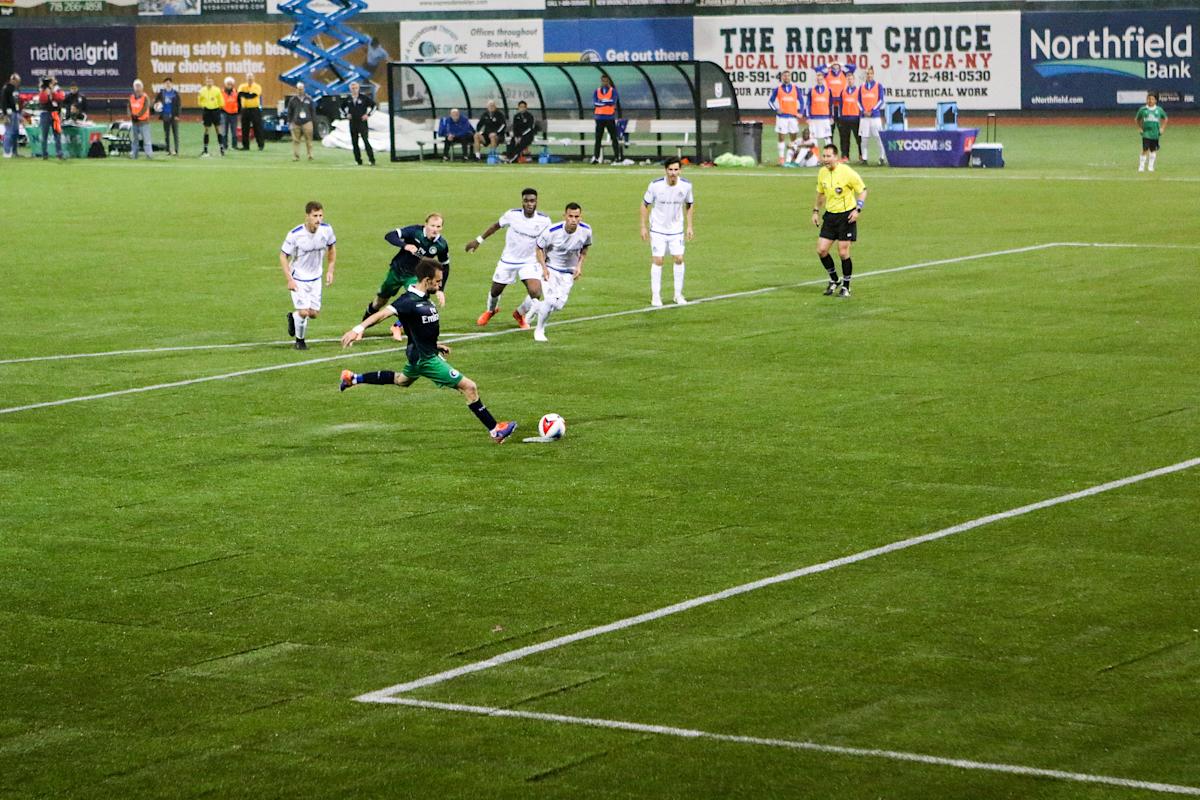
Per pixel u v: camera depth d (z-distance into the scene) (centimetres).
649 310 5353
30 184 10169
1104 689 2109
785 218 7994
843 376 4212
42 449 3541
